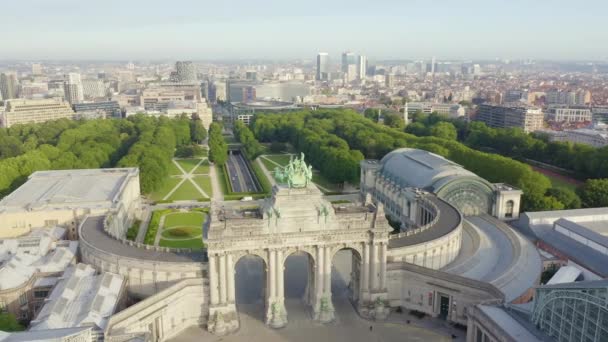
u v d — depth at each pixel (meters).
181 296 156.50
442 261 185.50
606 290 103.50
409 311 170.12
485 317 131.50
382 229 160.25
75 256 185.62
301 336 152.50
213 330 154.25
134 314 140.62
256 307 169.38
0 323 141.75
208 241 149.88
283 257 157.88
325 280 161.62
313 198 158.12
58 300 144.25
